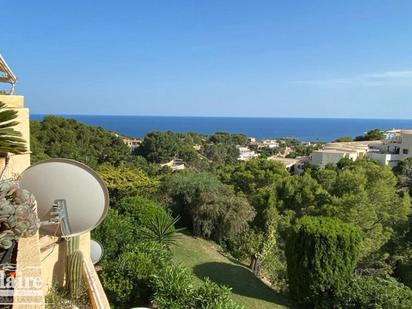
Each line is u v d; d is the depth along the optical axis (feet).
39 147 68.18
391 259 56.95
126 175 55.88
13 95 18.38
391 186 65.67
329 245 33.01
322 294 33.58
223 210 51.52
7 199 10.68
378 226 53.67
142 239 32.04
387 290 32.12
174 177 58.18
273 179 74.23
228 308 21.57
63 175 15.14
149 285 23.26
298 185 67.46
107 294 23.21
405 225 58.39
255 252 48.06
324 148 153.48
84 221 16.05
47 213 15.21
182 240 47.80
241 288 36.06
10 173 14.99
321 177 71.67
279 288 40.22
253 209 56.85
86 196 15.62
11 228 10.00
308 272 33.65
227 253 50.67
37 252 9.78
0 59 17.51
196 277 35.01
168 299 22.03
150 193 55.52
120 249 28.12
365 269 51.16
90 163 67.92
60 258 19.25
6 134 12.52
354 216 52.26
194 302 22.03
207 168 182.70
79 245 20.77
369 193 60.64
